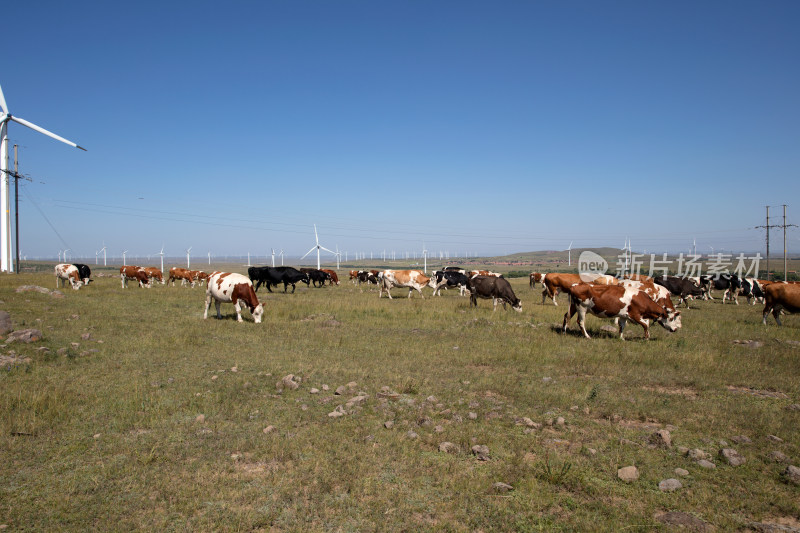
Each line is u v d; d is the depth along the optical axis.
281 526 4.26
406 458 5.61
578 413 7.34
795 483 5.10
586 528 4.23
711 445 6.14
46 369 9.27
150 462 5.44
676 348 12.53
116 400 7.51
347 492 4.85
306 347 12.05
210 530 4.16
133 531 4.14
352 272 50.91
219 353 11.13
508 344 12.81
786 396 8.44
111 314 16.95
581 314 14.52
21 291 23.14
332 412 7.12
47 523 4.23
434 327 15.89
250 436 6.18
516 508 4.58
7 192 42.75
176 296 24.80
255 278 32.16
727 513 4.55
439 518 4.42
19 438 6.00
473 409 7.46
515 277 80.00
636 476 5.21
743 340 13.77
